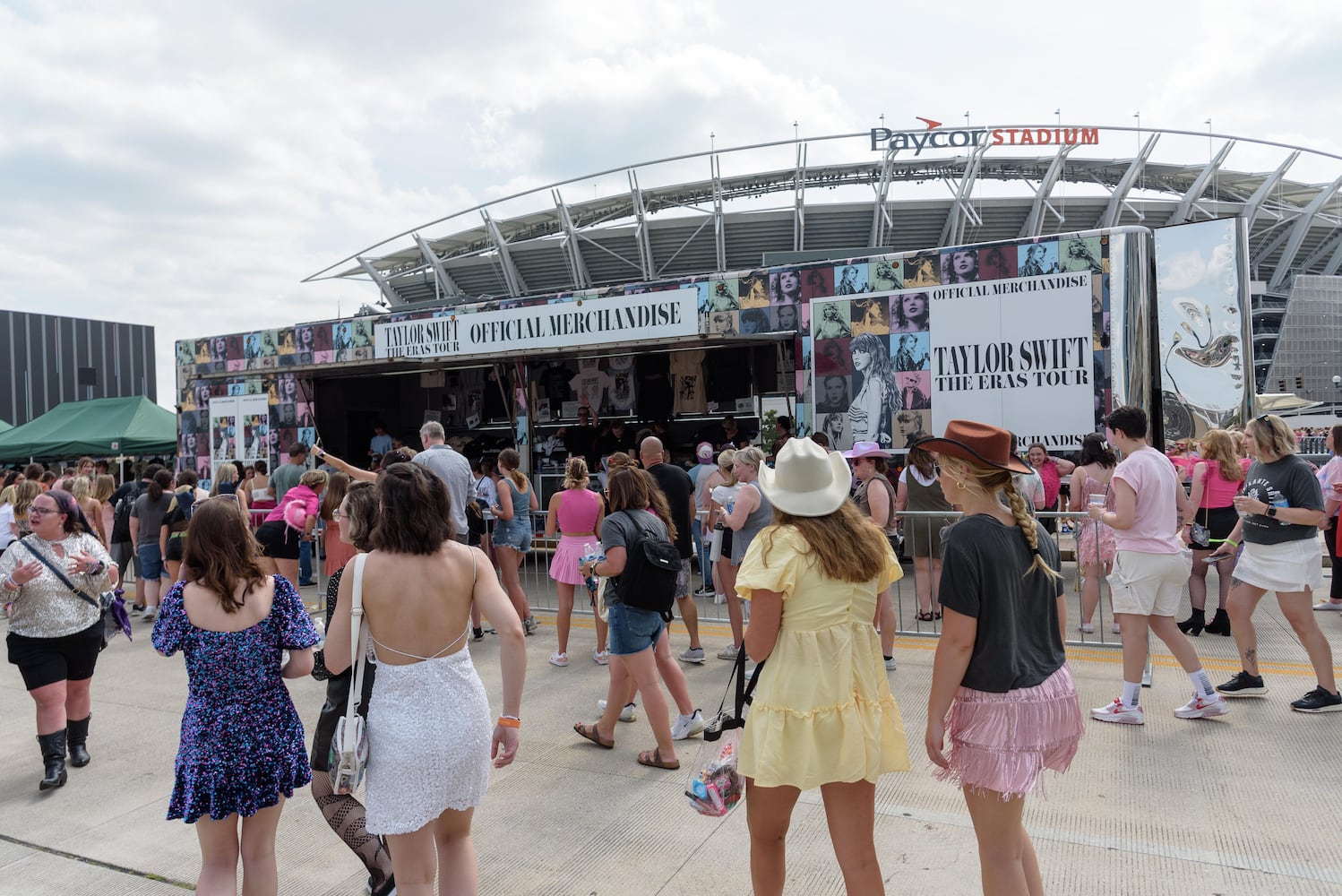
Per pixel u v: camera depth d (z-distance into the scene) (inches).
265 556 317.7
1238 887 131.0
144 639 347.3
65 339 1908.2
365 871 150.7
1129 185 1764.3
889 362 430.9
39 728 192.7
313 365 553.6
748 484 259.0
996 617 103.6
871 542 112.0
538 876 144.3
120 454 713.0
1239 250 369.7
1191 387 378.9
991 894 106.5
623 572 189.5
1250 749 185.9
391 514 109.3
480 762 110.0
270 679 123.3
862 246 1790.1
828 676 107.9
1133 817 155.6
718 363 620.4
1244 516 216.4
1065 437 394.9
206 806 116.4
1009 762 102.8
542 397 677.3
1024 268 402.0
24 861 158.1
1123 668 214.7
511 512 324.5
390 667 108.1
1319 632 207.9
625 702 206.4
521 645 112.9
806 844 151.6
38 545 195.2
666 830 160.7
